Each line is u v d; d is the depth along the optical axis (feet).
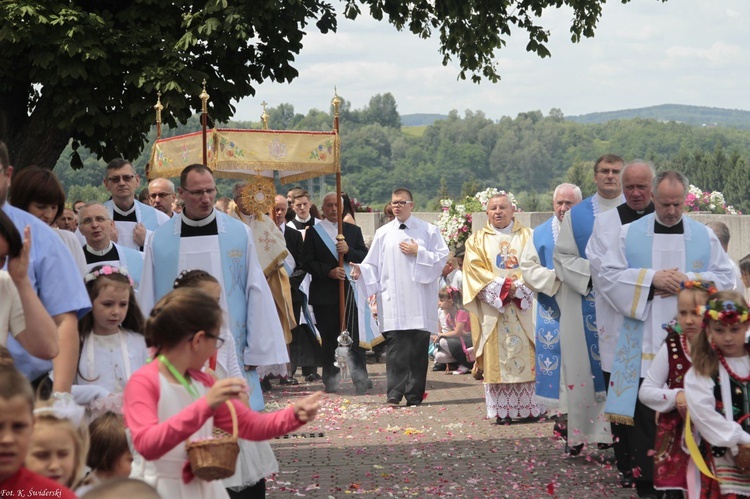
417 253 45.80
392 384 45.57
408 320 45.44
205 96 38.70
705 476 21.50
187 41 56.29
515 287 40.65
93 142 63.00
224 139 43.29
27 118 62.13
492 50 69.62
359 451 35.04
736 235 49.96
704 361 20.86
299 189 57.67
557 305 34.37
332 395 49.03
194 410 14.46
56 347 16.66
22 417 12.05
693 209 66.08
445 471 31.71
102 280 20.10
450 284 61.52
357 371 49.70
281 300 45.75
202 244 24.98
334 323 49.60
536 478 30.58
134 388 15.28
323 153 45.93
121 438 16.47
